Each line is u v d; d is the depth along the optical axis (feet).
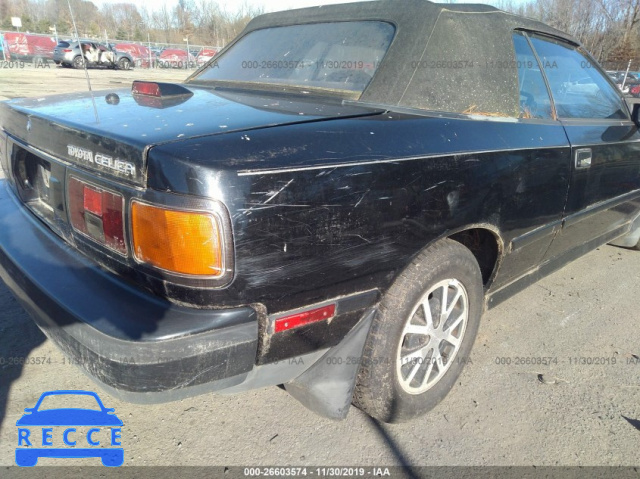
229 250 4.79
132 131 5.34
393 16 7.87
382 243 5.87
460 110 7.32
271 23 10.06
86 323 4.99
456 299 7.41
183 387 4.94
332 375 6.20
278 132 5.42
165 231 4.81
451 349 7.74
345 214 5.44
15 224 7.23
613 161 9.84
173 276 4.89
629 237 13.79
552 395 8.20
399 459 6.82
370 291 6.04
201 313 4.92
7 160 8.11
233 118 5.88
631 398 8.18
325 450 6.94
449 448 7.04
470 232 7.86
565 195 8.66
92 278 5.55
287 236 5.08
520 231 7.93
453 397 8.09
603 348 9.59
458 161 6.50
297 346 5.59
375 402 6.79
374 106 6.97
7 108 7.66
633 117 10.63
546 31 9.20
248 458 6.77
